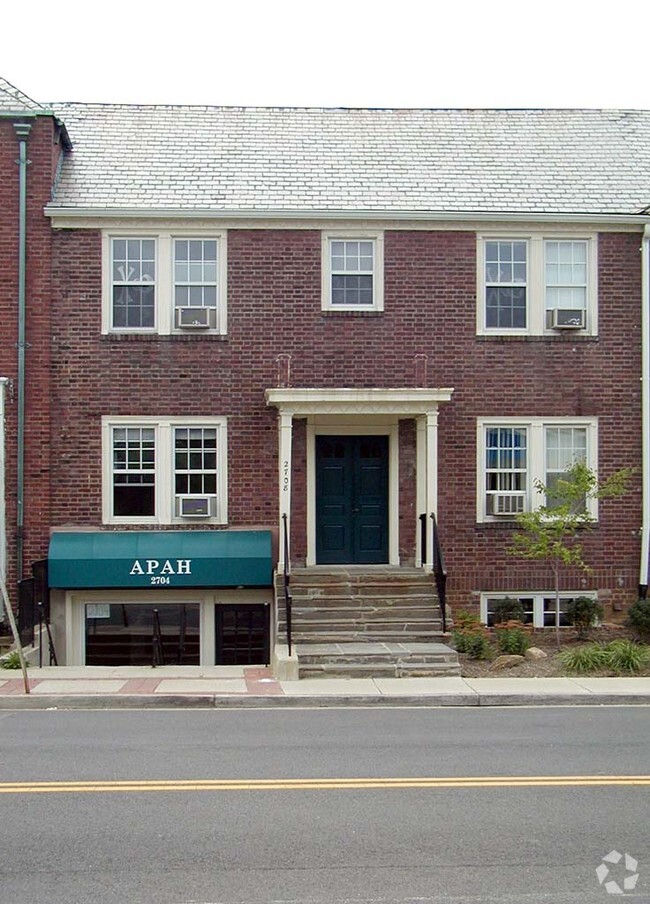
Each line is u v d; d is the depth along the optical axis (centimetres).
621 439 1989
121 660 1920
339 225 1953
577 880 696
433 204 1984
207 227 1938
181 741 1144
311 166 2086
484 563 1955
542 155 2177
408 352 1962
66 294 1917
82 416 1917
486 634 1766
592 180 2094
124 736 1174
